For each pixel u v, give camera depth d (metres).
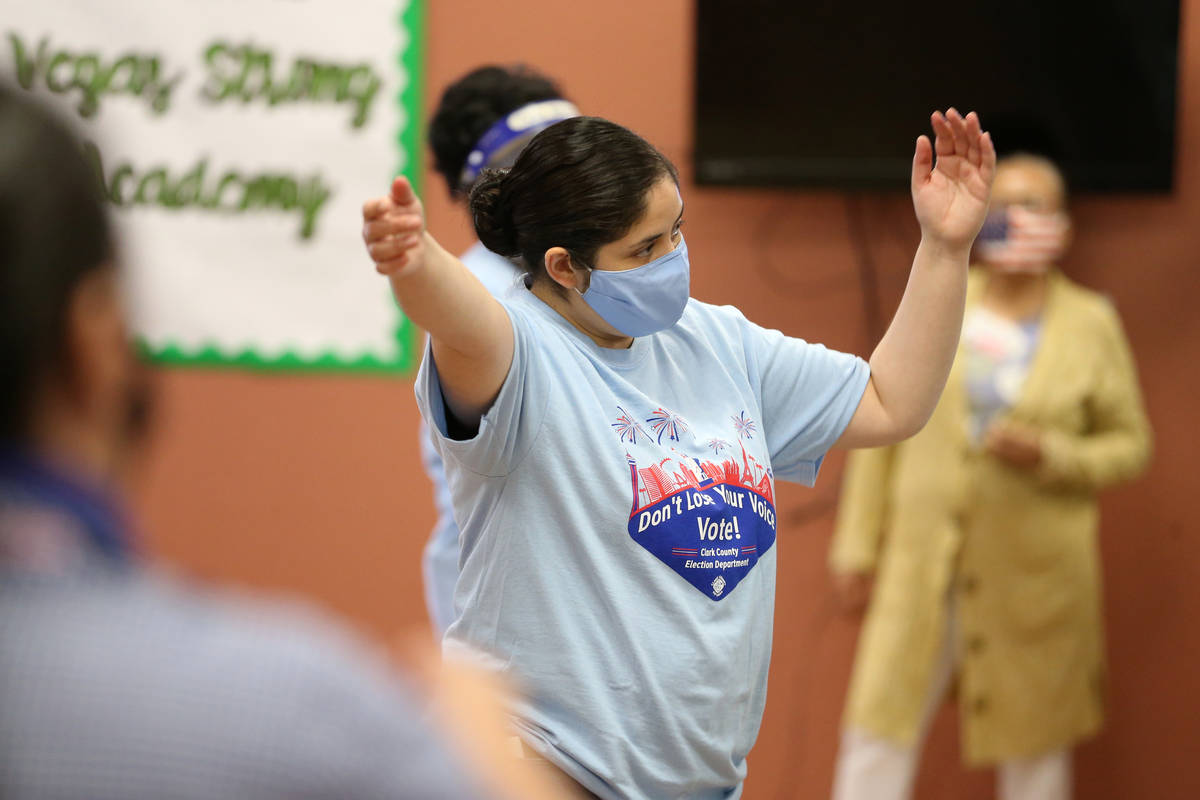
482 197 3.01
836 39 5.65
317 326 6.15
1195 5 5.70
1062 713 5.41
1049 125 5.63
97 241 1.37
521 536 2.86
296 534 6.23
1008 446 5.26
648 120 5.93
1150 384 5.86
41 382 1.32
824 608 6.04
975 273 5.67
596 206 2.81
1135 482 5.91
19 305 1.30
